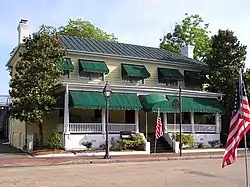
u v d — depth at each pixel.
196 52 56.34
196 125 32.19
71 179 13.66
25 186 11.95
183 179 13.48
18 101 26.62
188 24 57.94
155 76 35.31
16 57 33.78
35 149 26.75
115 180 13.28
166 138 30.16
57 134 26.95
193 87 37.16
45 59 26.64
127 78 33.78
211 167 18.05
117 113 32.56
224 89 35.12
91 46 34.09
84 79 31.78
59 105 27.08
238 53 35.69
